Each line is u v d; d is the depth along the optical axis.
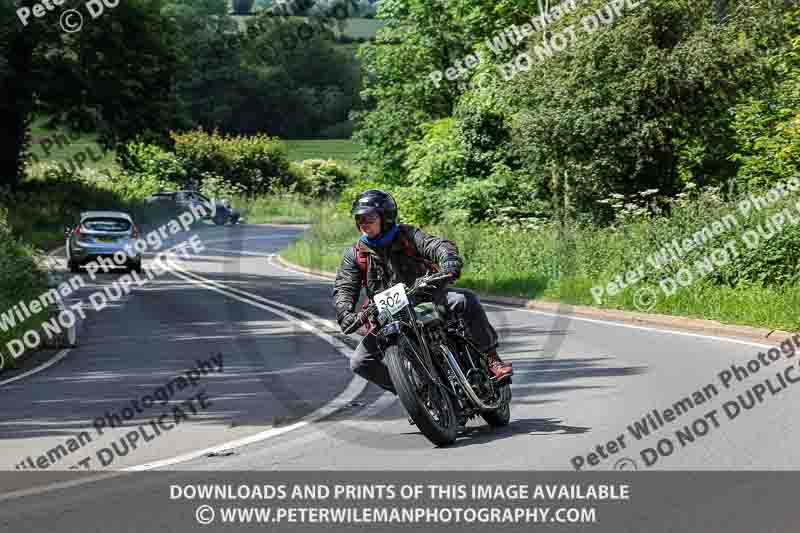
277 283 61.38
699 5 59.62
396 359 15.80
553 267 48.69
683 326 34.28
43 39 92.94
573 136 60.12
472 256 56.41
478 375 17.02
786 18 58.41
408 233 16.70
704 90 59.53
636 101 58.88
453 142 72.69
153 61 94.81
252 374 25.78
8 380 26.08
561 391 21.20
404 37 91.56
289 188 92.50
